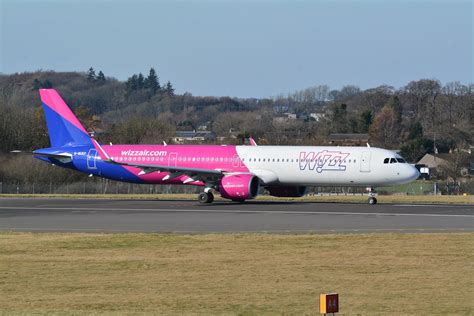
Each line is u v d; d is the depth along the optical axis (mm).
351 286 73062
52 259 88188
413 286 73062
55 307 65125
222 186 167250
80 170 187625
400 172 165750
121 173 183750
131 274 79188
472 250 93812
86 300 67750
